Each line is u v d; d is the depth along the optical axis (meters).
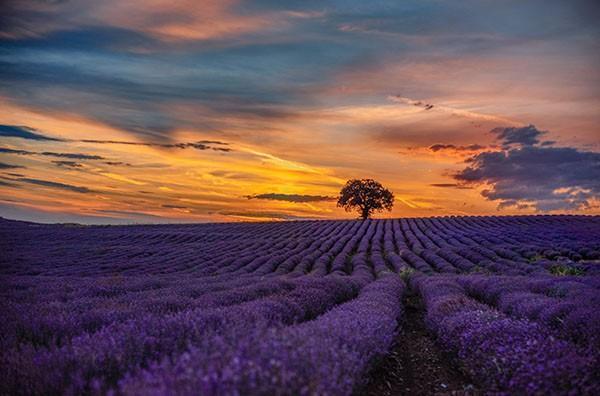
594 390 4.30
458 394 5.75
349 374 4.42
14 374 4.39
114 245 46.19
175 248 42.25
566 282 12.24
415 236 45.62
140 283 14.45
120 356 4.62
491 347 5.94
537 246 32.34
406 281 20.52
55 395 4.18
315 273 22.53
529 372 4.63
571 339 6.43
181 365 3.52
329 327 5.96
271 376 3.26
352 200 81.94
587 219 53.97
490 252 29.69
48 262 33.25
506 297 11.00
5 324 6.45
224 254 35.88
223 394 2.97
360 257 31.33
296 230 56.94
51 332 6.42
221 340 4.23
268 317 7.33
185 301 9.18
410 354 8.28
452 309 9.49
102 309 7.98
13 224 72.62
